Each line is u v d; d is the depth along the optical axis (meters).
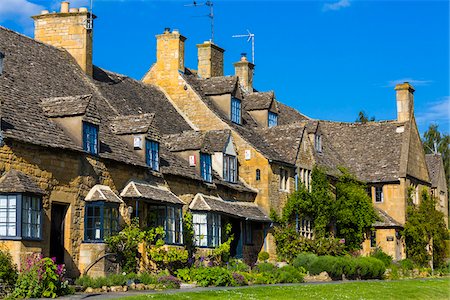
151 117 30.61
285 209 39.66
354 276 37.97
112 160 27.81
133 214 28.94
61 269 22.31
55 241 25.33
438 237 51.38
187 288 26.22
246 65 50.09
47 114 26.45
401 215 50.22
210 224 33.38
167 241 30.41
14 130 23.52
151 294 21.98
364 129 54.81
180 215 31.39
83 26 34.00
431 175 60.03
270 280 31.30
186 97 40.44
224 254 34.22
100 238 26.30
